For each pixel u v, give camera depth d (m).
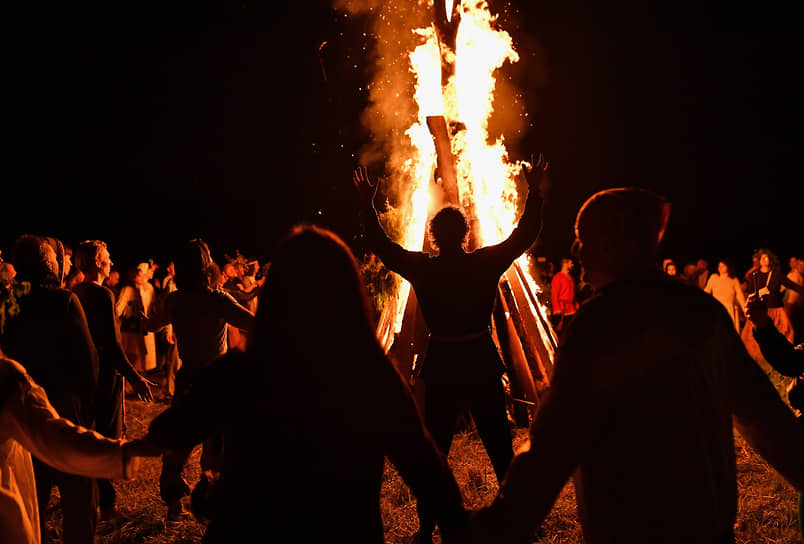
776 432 2.25
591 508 2.08
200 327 4.80
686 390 2.05
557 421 2.04
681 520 2.00
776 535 4.74
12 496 2.49
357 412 2.15
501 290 7.64
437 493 2.21
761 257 12.28
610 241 2.23
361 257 8.95
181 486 4.96
